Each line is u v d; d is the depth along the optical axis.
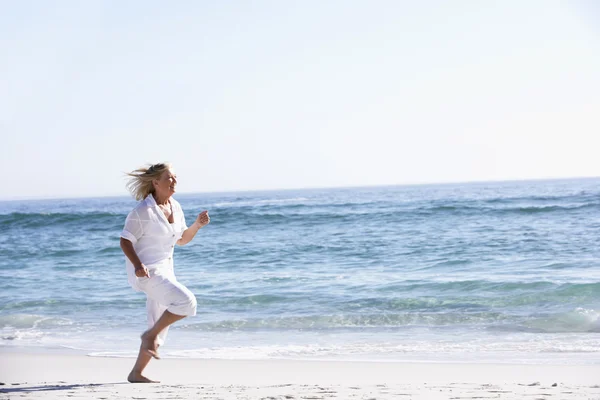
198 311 11.83
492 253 19.58
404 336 9.31
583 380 6.01
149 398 4.58
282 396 4.70
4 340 9.36
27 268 19.92
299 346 8.65
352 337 9.32
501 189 110.38
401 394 4.84
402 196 88.62
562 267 16.23
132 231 5.22
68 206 115.94
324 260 19.67
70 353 8.25
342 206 55.72
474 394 4.82
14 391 4.96
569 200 48.44
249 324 10.41
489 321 10.29
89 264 20.42
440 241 23.33
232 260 20.16
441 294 12.81
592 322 9.80
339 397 4.64
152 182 5.39
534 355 7.72
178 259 20.69
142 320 10.99
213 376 6.43
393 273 16.27
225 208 58.59
